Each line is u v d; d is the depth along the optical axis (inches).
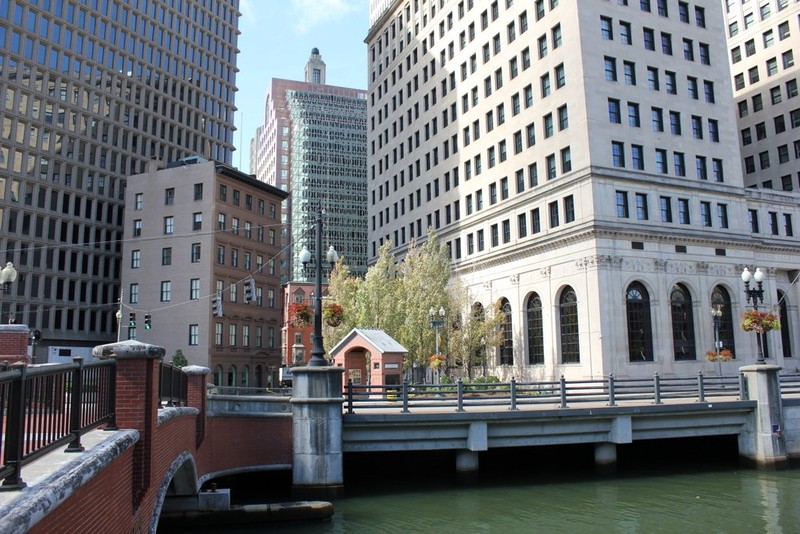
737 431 1202.0
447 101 2758.4
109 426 417.4
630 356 1884.8
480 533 756.0
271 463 989.8
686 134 2100.1
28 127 2979.8
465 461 1043.9
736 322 2078.0
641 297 1940.2
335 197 6520.7
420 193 2960.1
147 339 2770.7
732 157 2174.0
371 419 984.3
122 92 3491.6
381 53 3469.5
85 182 3235.7
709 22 2236.7
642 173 1973.4
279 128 6884.8
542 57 2165.4
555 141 2069.4
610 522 804.0
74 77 3238.2
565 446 1295.5
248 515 786.2
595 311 1856.5
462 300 2190.0
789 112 2883.9
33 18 3073.3
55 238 3058.6
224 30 4254.4
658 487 1016.2
